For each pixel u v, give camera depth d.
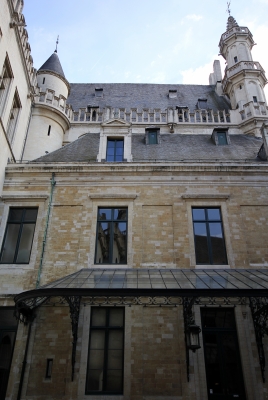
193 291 8.27
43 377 9.44
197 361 9.57
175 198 12.47
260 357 9.27
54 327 10.07
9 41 13.22
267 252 11.48
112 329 10.16
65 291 8.35
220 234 11.98
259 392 9.14
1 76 12.95
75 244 11.62
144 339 9.88
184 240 11.68
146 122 23.16
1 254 11.62
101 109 25.27
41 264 11.23
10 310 10.60
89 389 9.37
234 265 11.23
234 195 12.51
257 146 16.23
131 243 11.62
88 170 12.92
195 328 8.50
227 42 28.70
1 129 12.41
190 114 24.12
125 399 9.10
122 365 9.66
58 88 22.33
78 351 9.69
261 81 26.19
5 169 12.91
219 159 14.11
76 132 22.31
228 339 10.02
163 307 10.30
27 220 12.23
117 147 14.45
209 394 9.27
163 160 13.08
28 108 17.27
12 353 9.88
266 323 9.75
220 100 27.84
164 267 11.21
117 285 8.96
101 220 12.21
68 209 12.27
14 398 9.17
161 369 9.48
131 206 12.30
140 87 29.47
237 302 9.83
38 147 19.03
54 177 12.88
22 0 14.17
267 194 12.51
